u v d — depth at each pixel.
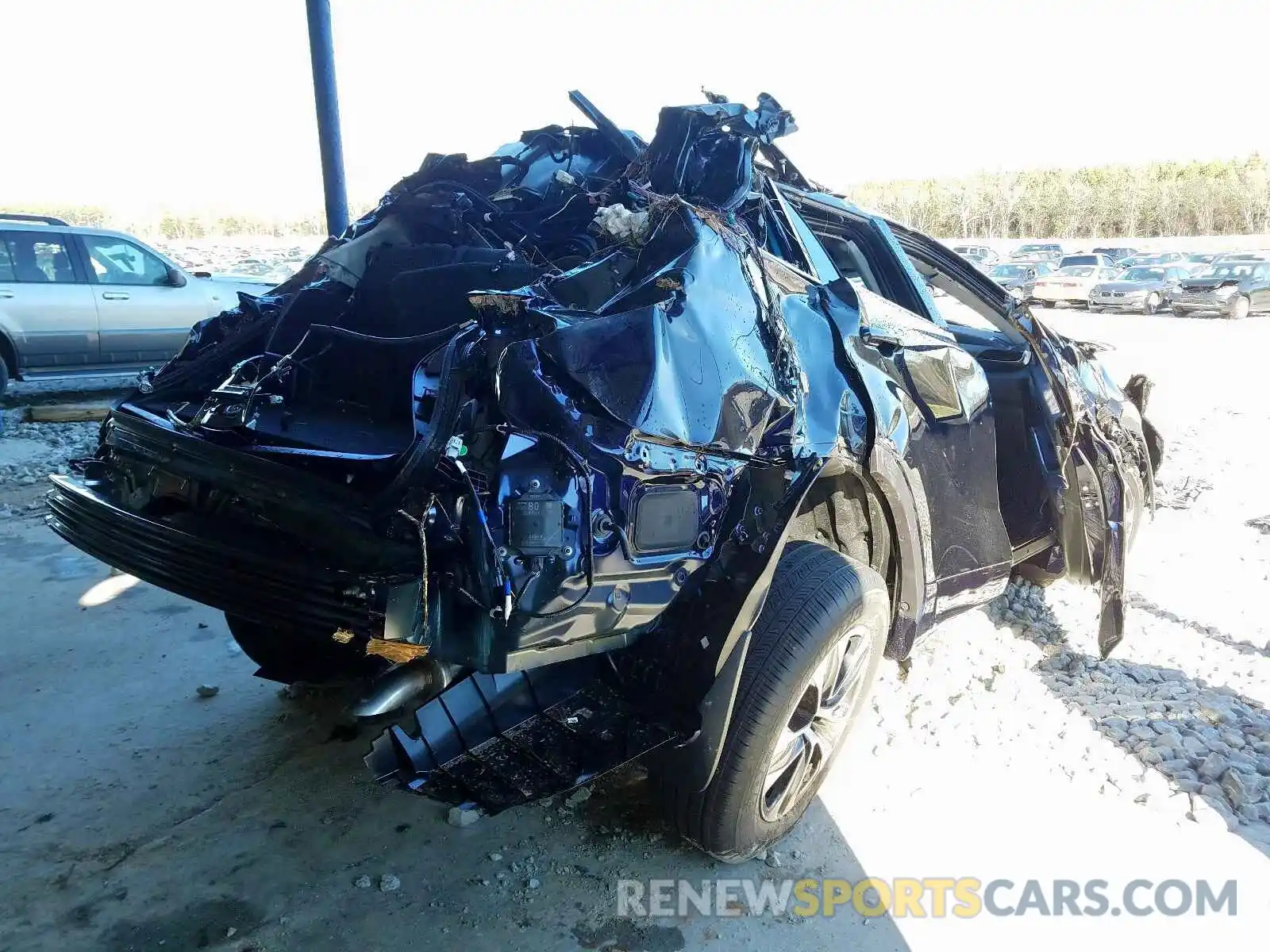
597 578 1.97
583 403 2.02
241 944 2.25
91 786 2.89
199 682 3.58
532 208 3.41
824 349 2.60
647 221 2.56
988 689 3.61
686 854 2.64
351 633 1.94
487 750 2.07
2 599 4.34
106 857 2.56
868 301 3.09
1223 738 3.24
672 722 2.16
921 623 3.04
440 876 2.52
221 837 2.66
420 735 2.03
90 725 3.25
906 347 3.03
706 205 2.80
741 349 2.31
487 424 2.00
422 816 2.79
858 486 2.87
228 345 3.16
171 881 2.47
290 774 2.98
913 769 3.07
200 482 2.33
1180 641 4.05
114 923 2.31
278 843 2.64
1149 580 4.83
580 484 1.95
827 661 2.53
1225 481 6.85
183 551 2.20
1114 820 2.82
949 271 3.94
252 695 3.50
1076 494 3.78
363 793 2.89
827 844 2.70
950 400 3.20
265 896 2.43
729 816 2.41
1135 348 15.97
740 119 3.02
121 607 4.29
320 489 2.10
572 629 1.97
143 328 9.82
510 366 2.01
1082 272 27.53
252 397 2.57
